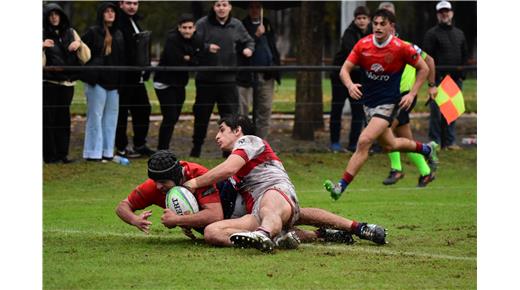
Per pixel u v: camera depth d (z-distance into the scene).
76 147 51.69
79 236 30.48
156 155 27.69
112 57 47.19
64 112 46.31
